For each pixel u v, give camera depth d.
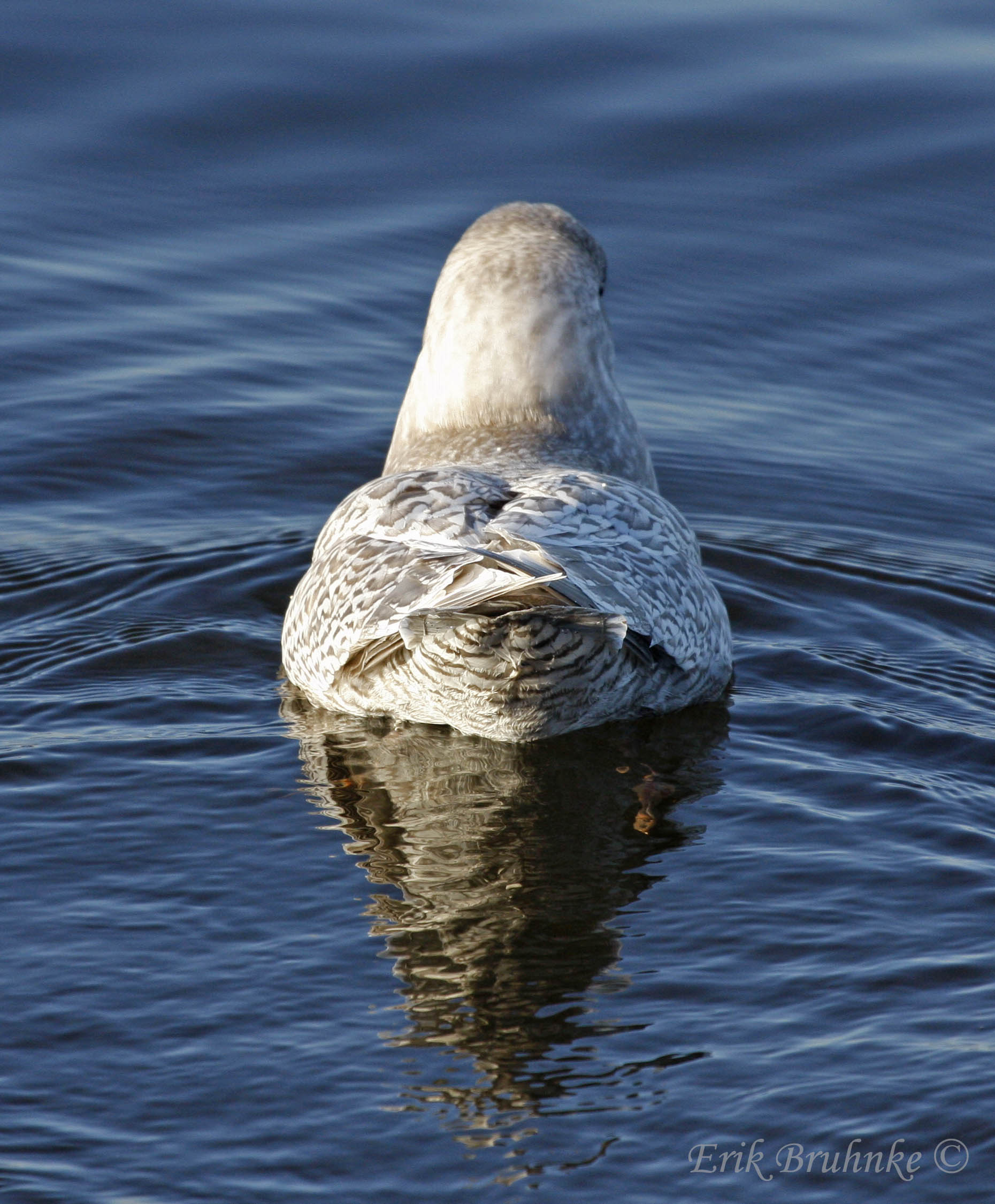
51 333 17.92
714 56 23.06
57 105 21.89
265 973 8.47
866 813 10.13
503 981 8.42
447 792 10.40
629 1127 7.34
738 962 8.58
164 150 21.30
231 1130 7.32
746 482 15.89
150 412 16.64
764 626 13.09
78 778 10.44
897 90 22.20
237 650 12.42
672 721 11.35
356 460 16.06
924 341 18.41
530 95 22.34
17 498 15.06
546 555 9.07
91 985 8.34
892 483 15.92
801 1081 7.61
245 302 18.78
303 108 21.97
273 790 10.39
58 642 12.46
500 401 12.97
